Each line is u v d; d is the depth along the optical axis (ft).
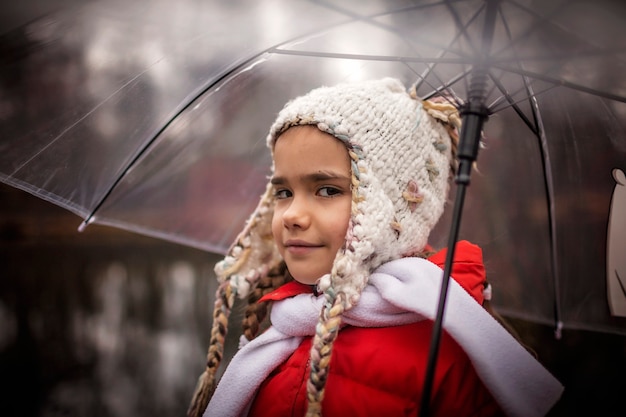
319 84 5.14
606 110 4.78
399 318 4.12
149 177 5.40
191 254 24.11
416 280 4.02
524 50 3.32
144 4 4.22
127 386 11.27
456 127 4.69
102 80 4.49
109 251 24.00
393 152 4.31
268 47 4.23
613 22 3.18
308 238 4.23
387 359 4.00
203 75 4.50
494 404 3.96
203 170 5.69
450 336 4.06
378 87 4.52
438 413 3.85
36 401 10.43
